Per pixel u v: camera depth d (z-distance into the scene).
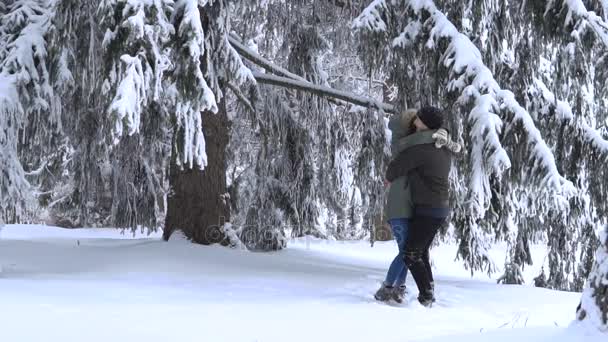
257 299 4.24
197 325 3.42
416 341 2.76
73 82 6.03
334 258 9.92
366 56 6.20
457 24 6.25
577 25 5.78
